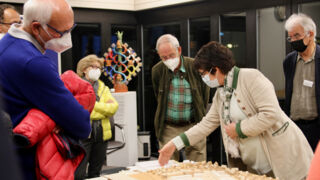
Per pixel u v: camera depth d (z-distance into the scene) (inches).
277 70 181.2
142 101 231.3
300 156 72.7
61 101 52.3
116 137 193.0
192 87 123.7
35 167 52.5
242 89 73.4
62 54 208.7
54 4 53.0
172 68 121.0
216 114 82.1
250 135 71.0
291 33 115.4
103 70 191.3
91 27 219.5
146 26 225.8
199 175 66.9
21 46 51.5
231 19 186.9
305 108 118.6
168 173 68.5
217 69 74.8
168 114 127.6
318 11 156.1
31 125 48.9
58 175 52.7
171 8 208.5
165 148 79.0
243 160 76.6
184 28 204.1
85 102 59.1
